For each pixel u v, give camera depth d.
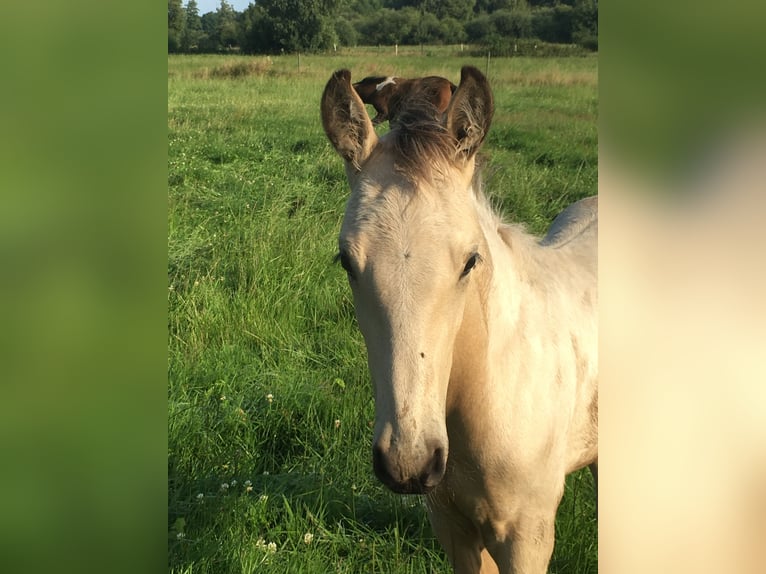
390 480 1.60
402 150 1.80
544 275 2.37
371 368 1.73
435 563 2.85
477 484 2.11
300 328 4.48
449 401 2.00
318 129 10.13
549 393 2.16
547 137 9.66
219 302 4.57
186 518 2.95
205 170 7.38
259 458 3.41
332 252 5.16
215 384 3.85
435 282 1.67
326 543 2.90
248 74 18.64
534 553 2.21
